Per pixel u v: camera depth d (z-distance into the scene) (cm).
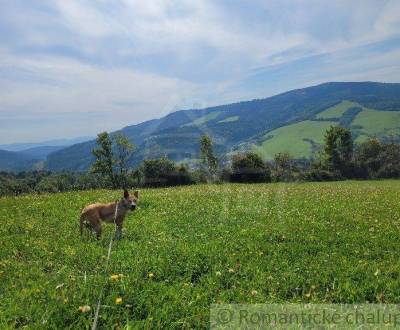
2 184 8019
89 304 627
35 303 628
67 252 1008
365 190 3591
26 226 1363
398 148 11231
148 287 721
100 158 8581
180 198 2223
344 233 1277
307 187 4084
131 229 1341
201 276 852
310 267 912
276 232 1285
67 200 2027
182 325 620
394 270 898
